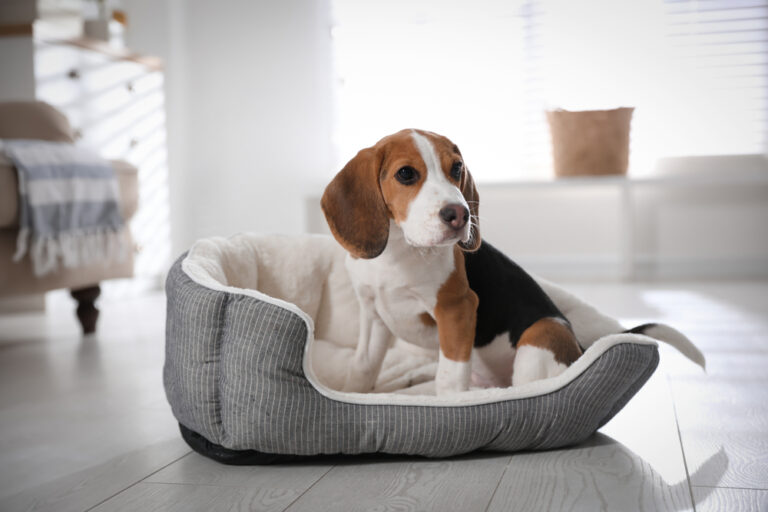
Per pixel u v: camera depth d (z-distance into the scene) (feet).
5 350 8.41
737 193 14.01
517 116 15.02
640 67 14.44
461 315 4.69
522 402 4.25
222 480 4.08
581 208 14.58
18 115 9.79
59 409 5.77
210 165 15.38
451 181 4.45
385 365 6.18
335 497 3.75
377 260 4.75
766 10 13.82
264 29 15.10
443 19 15.03
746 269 14.05
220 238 5.99
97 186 8.91
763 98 14.05
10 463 4.51
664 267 14.32
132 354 7.97
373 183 4.57
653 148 14.57
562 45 14.67
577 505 3.57
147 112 13.73
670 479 3.90
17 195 7.89
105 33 13.10
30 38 10.81
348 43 15.30
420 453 4.24
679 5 14.16
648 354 4.48
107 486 4.07
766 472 3.97
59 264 8.53
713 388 5.78
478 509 3.55
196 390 4.35
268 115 15.19
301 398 4.10
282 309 4.12
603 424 4.69
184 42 15.21
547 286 5.93
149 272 13.94
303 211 14.20
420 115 15.31
